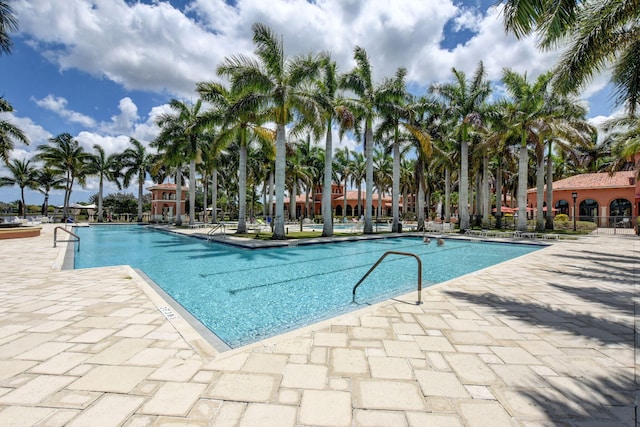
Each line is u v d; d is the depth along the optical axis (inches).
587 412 83.8
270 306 205.8
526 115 682.2
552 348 124.3
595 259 367.2
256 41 512.7
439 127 827.4
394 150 757.3
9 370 102.7
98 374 100.9
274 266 351.9
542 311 170.9
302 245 534.6
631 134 677.3
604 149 1161.4
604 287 227.0
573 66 310.3
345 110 610.9
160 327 142.3
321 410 84.0
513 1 271.9
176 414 81.2
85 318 153.5
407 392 93.1
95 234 790.5
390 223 1342.3
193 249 490.9
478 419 80.8
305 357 115.0
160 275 301.4
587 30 297.3
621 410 84.7
